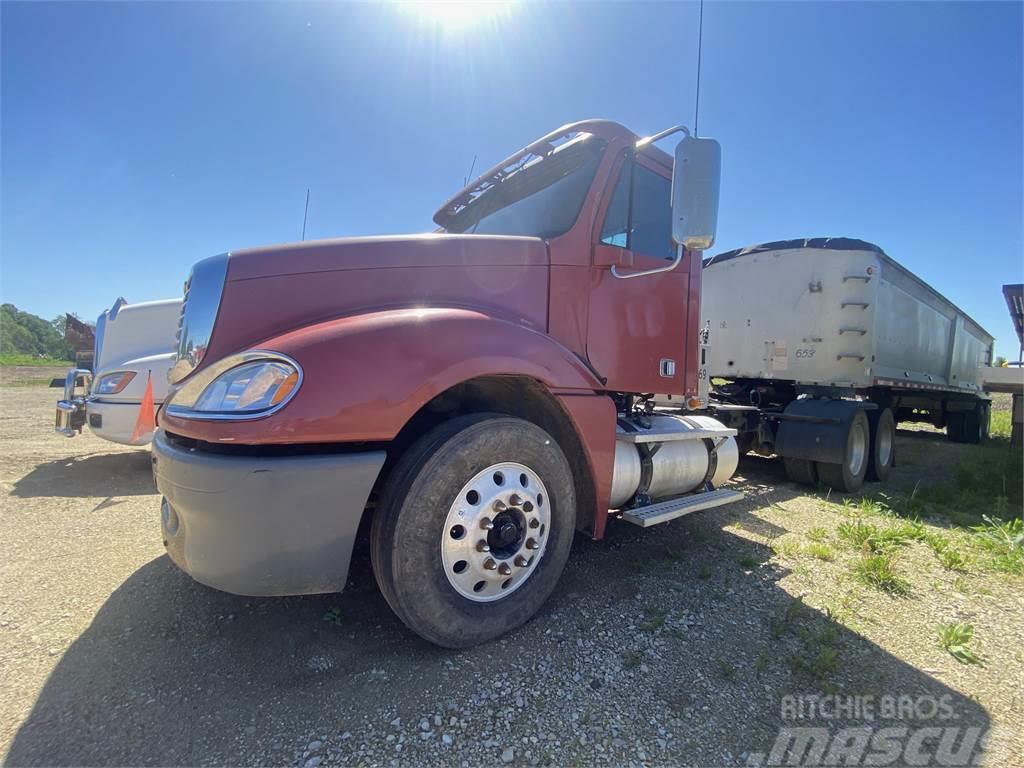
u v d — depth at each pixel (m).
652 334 3.39
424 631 2.16
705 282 7.07
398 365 2.11
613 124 3.19
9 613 2.53
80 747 1.70
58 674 2.07
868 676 2.18
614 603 2.75
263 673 2.11
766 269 6.48
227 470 1.88
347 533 2.03
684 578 3.08
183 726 1.81
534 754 1.72
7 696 1.93
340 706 1.92
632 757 1.72
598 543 3.63
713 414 5.26
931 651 2.38
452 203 4.05
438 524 2.19
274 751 1.71
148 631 2.39
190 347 2.46
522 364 2.45
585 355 3.02
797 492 5.55
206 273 2.51
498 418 2.38
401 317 2.23
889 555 3.52
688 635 2.45
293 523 1.94
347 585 2.85
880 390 7.32
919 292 7.81
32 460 6.20
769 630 2.51
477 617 2.29
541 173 3.43
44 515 4.07
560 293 2.92
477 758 1.70
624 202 3.28
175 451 2.06
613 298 3.17
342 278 2.42
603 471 2.79
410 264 2.53
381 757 1.69
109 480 5.27
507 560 2.36
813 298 6.14
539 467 2.49
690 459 3.57
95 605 2.62
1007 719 1.94
